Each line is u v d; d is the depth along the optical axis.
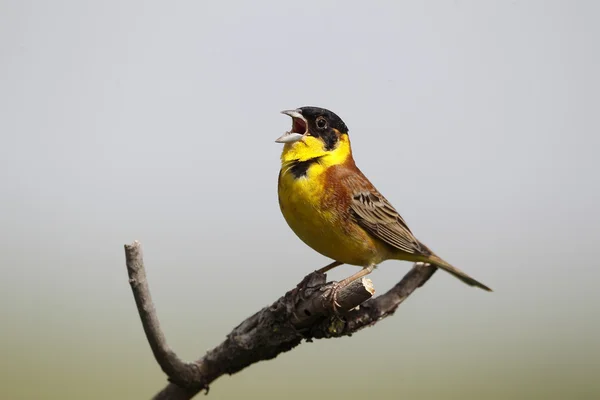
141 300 8.13
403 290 10.02
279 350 9.39
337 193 11.23
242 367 9.36
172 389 9.41
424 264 10.15
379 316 9.76
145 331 8.43
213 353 9.23
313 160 11.48
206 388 9.30
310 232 11.44
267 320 9.22
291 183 11.28
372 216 11.53
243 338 9.22
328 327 9.32
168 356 8.70
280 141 11.41
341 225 11.27
